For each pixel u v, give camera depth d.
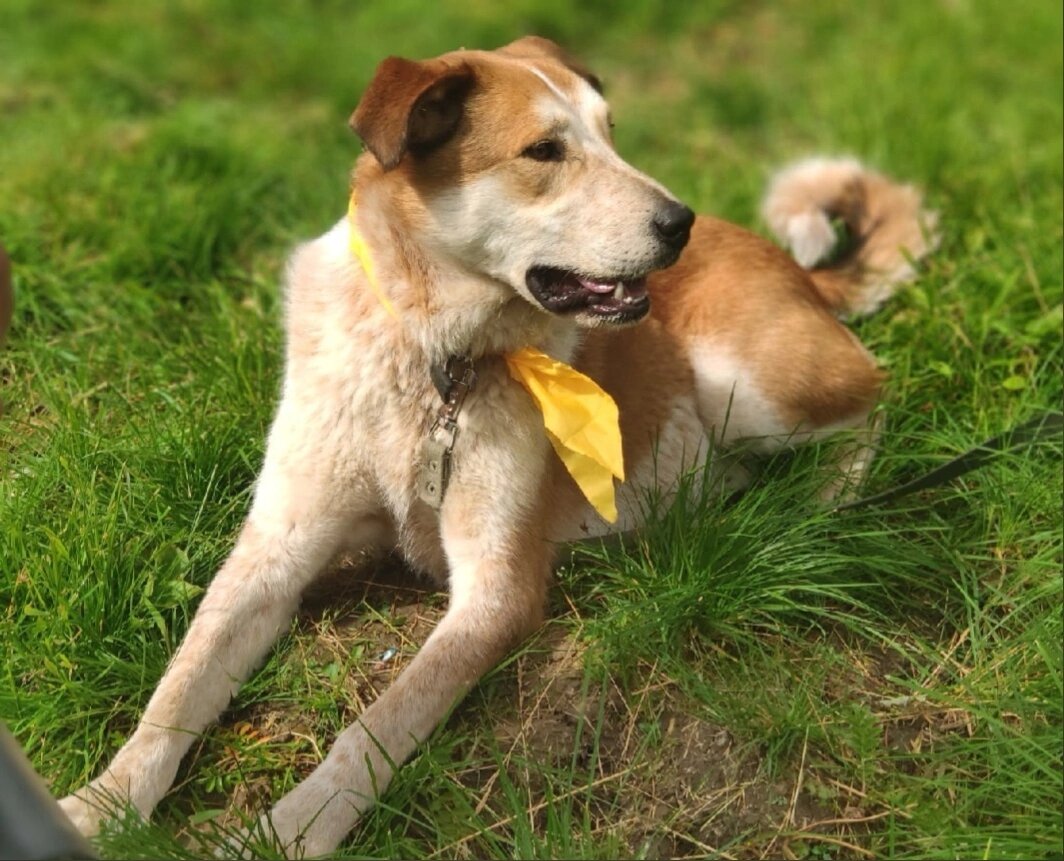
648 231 3.36
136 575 3.60
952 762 3.19
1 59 7.47
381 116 3.21
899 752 3.24
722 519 3.68
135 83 7.17
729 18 9.10
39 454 3.96
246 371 4.41
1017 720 3.27
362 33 8.12
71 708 3.25
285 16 8.27
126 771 3.04
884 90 7.19
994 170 6.02
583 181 3.40
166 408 4.27
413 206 3.41
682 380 4.20
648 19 8.79
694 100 7.80
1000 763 3.08
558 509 3.87
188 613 3.59
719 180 6.47
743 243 4.48
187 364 4.54
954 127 6.55
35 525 3.68
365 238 3.48
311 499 3.60
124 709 3.32
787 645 3.53
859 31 8.45
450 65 3.36
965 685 3.36
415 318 3.46
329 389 3.55
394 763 3.05
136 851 2.79
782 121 7.52
